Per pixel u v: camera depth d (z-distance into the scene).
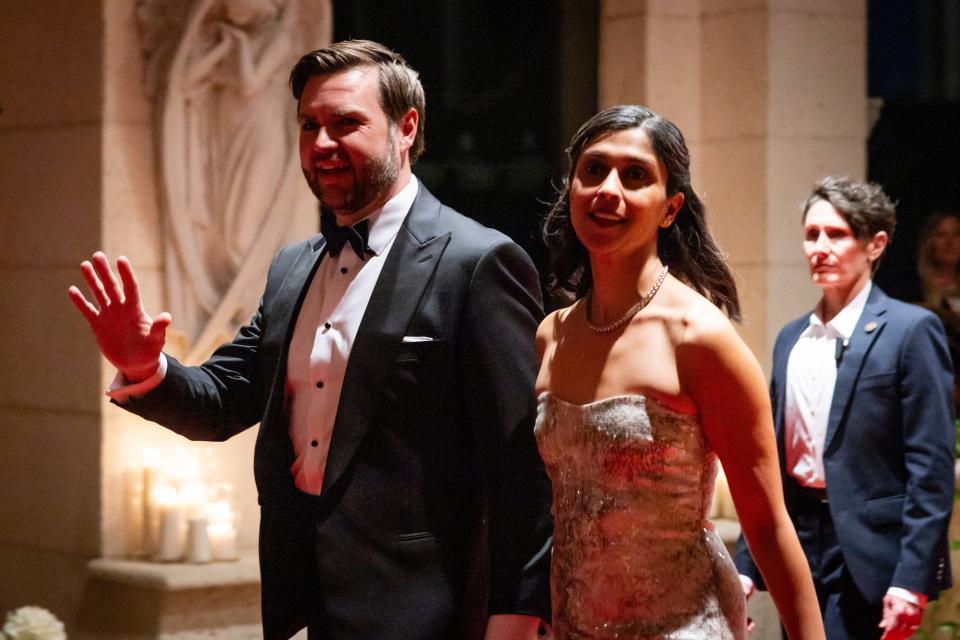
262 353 3.63
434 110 7.88
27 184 6.70
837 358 4.83
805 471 4.88
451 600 3.37
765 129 7.34
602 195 3.01
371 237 3.51
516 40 7.99
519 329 3.41
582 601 3.04
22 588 6.76
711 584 3.04
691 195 3.16
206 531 6.34
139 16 6.43
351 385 3.38
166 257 6.44
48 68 6.58
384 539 3.34
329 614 3.33
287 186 6.61
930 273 8.34
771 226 7.36
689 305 3.02
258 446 3.56
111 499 6.44
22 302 6.75
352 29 7.65
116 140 6.37
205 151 6.48
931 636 6.06
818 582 4.83
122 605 6.30
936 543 4.63
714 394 2.98
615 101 7.58
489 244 3.44
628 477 2.99
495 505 3.36
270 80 6.57
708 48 7.54
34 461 6.71
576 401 3.09
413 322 3.39
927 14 9.27
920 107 9.05
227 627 6.28
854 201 4.89
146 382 3.52
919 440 4.69
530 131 8.00
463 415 3.43
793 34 7.40
